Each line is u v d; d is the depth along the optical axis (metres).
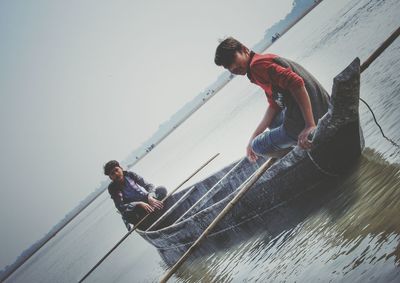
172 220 8.23
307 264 3.57
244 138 15.30
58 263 27.12
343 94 3.59
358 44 11.96
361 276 2.84
